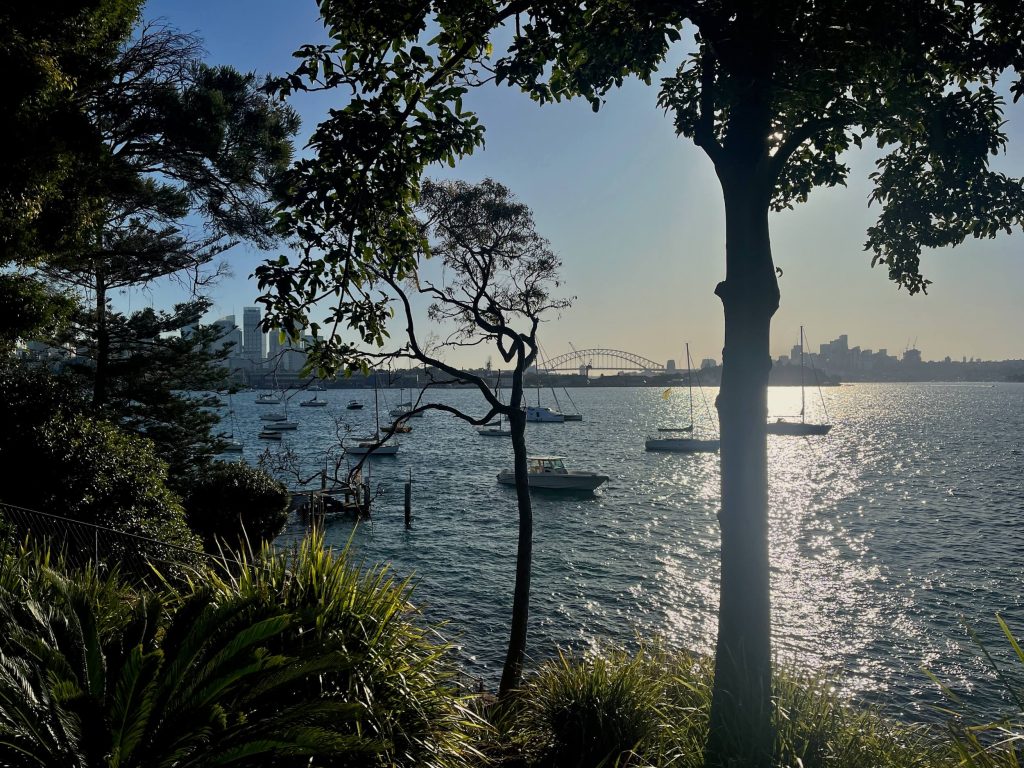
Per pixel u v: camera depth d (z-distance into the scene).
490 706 7.22
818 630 21.78
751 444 5.43
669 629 21.64
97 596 5.55
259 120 16.91
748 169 5.53
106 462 13.36
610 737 5.35
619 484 55.91
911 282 6.83
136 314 24.78
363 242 6.39
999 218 5.84
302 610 4.84
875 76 5.38
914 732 5.01
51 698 3.60
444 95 5.77
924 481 55.19
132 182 14.24
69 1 11.53
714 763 4.66
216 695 3.78
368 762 4.25
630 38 5.37
